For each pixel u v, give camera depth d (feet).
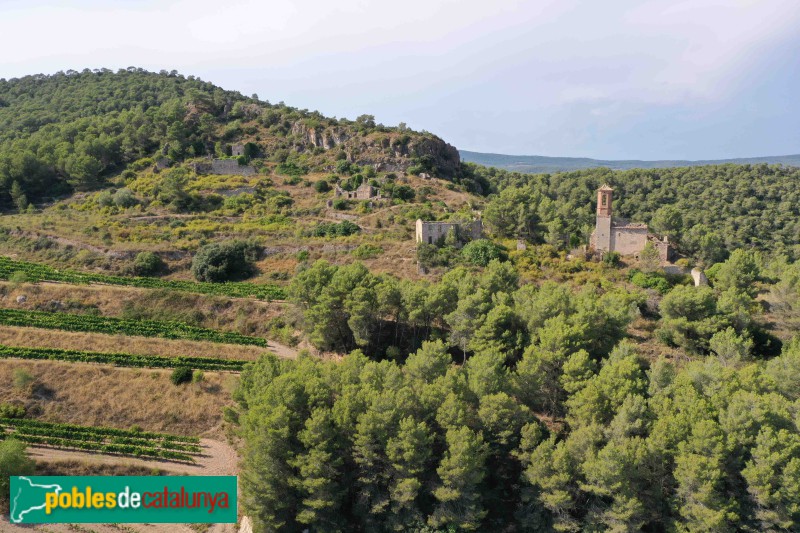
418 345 292.61
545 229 427.33
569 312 272.10
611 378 217.97
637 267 369.71
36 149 593.01
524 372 229.25
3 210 517.55
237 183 547.08
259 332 326.44
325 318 280.10
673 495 188.44
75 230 441.68
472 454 188.24
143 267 389.39
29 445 227.40
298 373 219.41
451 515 186.39
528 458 197.57
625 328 285.84
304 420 207.51
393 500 192.54
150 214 482.69
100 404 251.80
